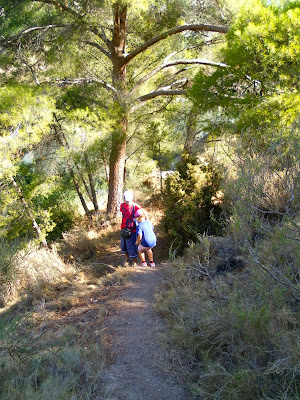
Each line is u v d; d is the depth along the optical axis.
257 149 5.39
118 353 3.98
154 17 10.79
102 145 9.48
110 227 11.19
